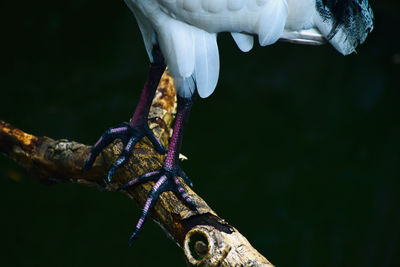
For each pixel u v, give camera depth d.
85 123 12.83
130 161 4.54
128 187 4.44
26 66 14.66
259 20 4.20
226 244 3.56
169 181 4.25
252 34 4.35
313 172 12.12
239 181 11.70
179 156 4.64
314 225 10.80
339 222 10.86
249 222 10.70
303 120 13.88
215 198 11.18
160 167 4.41
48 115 12.90
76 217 10.60
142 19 4.52
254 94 14.62
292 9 4.30
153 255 9.85
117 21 16.61
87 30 16.23
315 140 13.20
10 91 13.55
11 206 10.65
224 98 14.30
